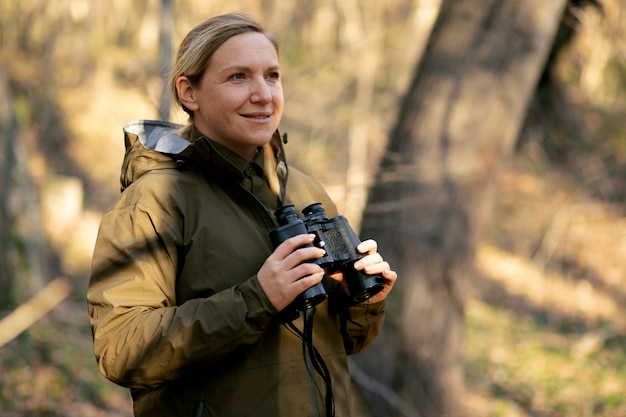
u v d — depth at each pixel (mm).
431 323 6426
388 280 2174
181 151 2061
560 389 12164
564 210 14602
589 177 11773
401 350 6426
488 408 11227
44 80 17328
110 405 9039
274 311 1929
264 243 2102
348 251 2100
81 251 14094
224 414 1997
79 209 14703
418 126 6301
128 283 1976
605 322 15336
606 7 7609
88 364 9562
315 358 2062
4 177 9617
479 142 6312
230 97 2092
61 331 10055
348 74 11062
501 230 15648
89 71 17359
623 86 12141
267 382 2020
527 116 9664
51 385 8484
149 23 17906
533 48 6305
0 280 9211
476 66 6297
